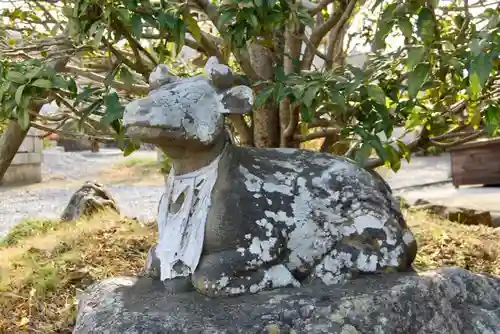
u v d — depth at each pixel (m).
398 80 2.30
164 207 1.81
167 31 2.26
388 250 1.77
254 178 1.69
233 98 1.62
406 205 4.70
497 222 4.63
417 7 1.93
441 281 1.76
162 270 1.74
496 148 8.00
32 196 8.16
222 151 1.69
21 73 2.02
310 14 2.49
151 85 1.69
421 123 2.48
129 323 1.45
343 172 1.80
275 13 2.05
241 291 1.60
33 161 9.89
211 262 1.61
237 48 2.21
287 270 1.67
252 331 1.41
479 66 1.80
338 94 2.00
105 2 2.03
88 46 2.36
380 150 2.04
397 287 1.62
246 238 1.62
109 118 1.97
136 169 10.93
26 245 3.56
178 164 1.73
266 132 2.75
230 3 2.09
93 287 1.82
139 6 2.06
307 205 1.71
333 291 1.59
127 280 1.81
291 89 1.99
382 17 1.99
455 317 1.72
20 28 2.98
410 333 1.55
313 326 1.46
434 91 2.35
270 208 1.66
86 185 4.87
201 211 1.66
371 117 2.18
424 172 10.31
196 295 1.61
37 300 2.72
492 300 1.86
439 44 2.01
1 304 2.69
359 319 1.49
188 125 1.57
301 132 2.70
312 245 1.70
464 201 6.53
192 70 3.76
